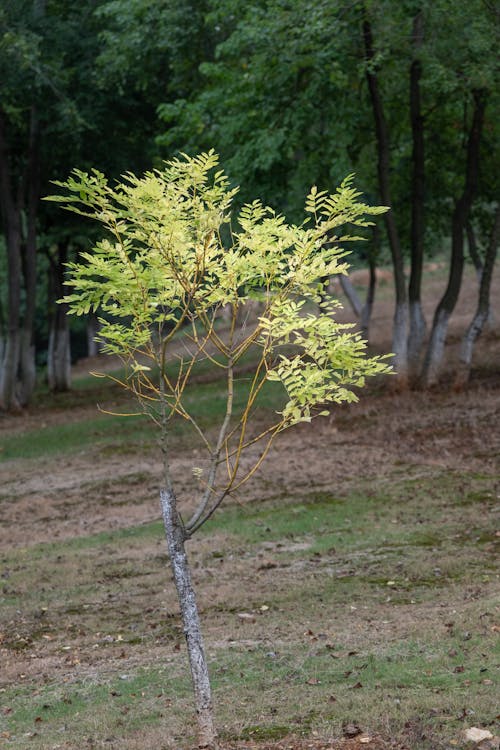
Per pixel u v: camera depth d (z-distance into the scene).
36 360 58.34
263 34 21.61
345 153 24.27
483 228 29.61
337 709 7.17
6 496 19.03
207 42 27.02
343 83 22.50
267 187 23.84
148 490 18.28
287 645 9.16
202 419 25.56
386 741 6.40
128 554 13.85
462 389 24.22
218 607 10.81
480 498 14.98
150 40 27.03
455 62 22.22
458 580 10.91
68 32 27.77
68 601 11.77
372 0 21.02
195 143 25.64
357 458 19.00
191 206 6.62
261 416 24.84
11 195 30.53
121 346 6.78
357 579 11.41
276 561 12.64
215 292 6.66
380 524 14.07
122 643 9.94
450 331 37.00
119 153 30.28
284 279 6.71
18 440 25.75
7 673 9.30
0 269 49.06
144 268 6.73
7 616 11.34
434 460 18.08
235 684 8.16
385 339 36.50
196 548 13.70
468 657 8.05
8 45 24.92
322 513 15.09
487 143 26.92
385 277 54.38
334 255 6.80
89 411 30.41
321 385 7.30
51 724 7.72
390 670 7.97
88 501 17.89
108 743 7.02
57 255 41.16
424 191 28.20
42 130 29.92
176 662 9.04
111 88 28.98
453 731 6.45
